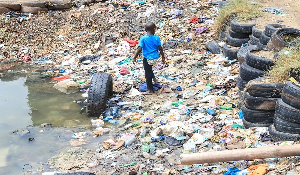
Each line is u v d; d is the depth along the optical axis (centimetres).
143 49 773
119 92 814
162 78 865
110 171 524
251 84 567
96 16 1337
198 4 1299
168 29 1167
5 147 610
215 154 453
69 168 538
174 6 1313
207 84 805
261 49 713
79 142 616
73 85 875
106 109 732
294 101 500
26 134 651
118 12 1340
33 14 1413
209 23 1154
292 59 594
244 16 986
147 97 779
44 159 569
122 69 930
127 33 1201
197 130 606
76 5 1494
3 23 1317
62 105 778
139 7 1351
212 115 661
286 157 461
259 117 568
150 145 582
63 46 1193
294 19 963
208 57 959
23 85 908
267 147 453
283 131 518
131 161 546
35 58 1125
